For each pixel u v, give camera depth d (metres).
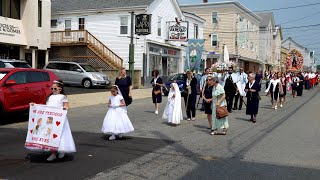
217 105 11.12
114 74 30.53
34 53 28.86
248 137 10.95
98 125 12.64
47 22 29.86
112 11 33.34
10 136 10.45
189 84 14.22
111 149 8.97
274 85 19.34
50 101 7.83
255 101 14.11
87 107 17.98
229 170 7.29
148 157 8.26
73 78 28.48
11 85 12.52
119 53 33.31
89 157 8.13
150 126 12.73
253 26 60.75
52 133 7.45
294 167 7.60
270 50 72.44
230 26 49.78
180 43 38.09
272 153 8.84
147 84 32.12
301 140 10.55
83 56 32.84
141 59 32.06
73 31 32.69
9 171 6.89
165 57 35.81
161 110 17.34
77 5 35.44
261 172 7.18
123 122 9.98
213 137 10.88
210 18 50.75
